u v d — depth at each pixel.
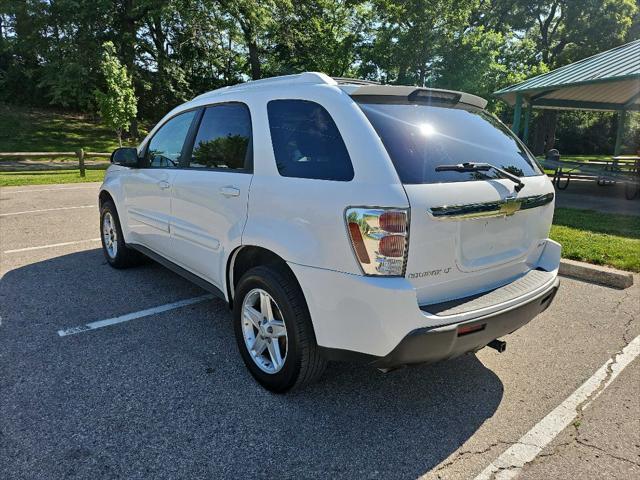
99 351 3.38
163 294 4.52
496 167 2.75
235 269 3.23
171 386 2.95
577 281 5.12
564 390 3.01
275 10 27.06
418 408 2.79
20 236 6.80
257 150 2.98
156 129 4.40
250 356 3.01
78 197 10.59
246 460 2.32
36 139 25.97
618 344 3.63
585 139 37.72
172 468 2.25
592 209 9.44
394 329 2.27
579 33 30.47
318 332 2.53
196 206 3.48
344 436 2.52
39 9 23.27
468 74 21.61
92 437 2.45
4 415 2.61
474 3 23.25
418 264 2.32
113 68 19.92
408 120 2.66
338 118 2.57
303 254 2.52
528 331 3.86
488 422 2.67
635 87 13.57
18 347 3.41
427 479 2.22
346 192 2.37
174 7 23.70
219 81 32.22
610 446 2.48
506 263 2.80
